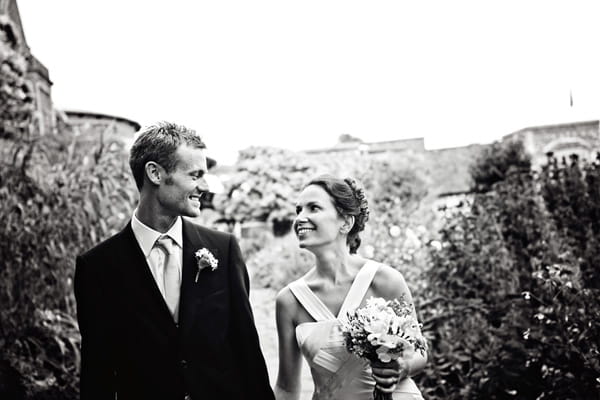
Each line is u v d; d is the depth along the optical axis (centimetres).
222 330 238
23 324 420
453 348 438
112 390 237
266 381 241
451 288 486
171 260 246
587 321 337
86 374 231
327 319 282
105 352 233
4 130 452
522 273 451
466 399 418
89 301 237
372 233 561
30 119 477
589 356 333
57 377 431
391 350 237
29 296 428
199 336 232
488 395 411
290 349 296
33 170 458
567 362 361
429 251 511
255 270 602
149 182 243
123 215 531
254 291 596
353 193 292
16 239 423
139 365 229
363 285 285
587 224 422
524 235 479
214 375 230
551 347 371
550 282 358
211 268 246
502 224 498
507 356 404
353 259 300
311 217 281
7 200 426
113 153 535
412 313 286
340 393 273
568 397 349
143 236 245
